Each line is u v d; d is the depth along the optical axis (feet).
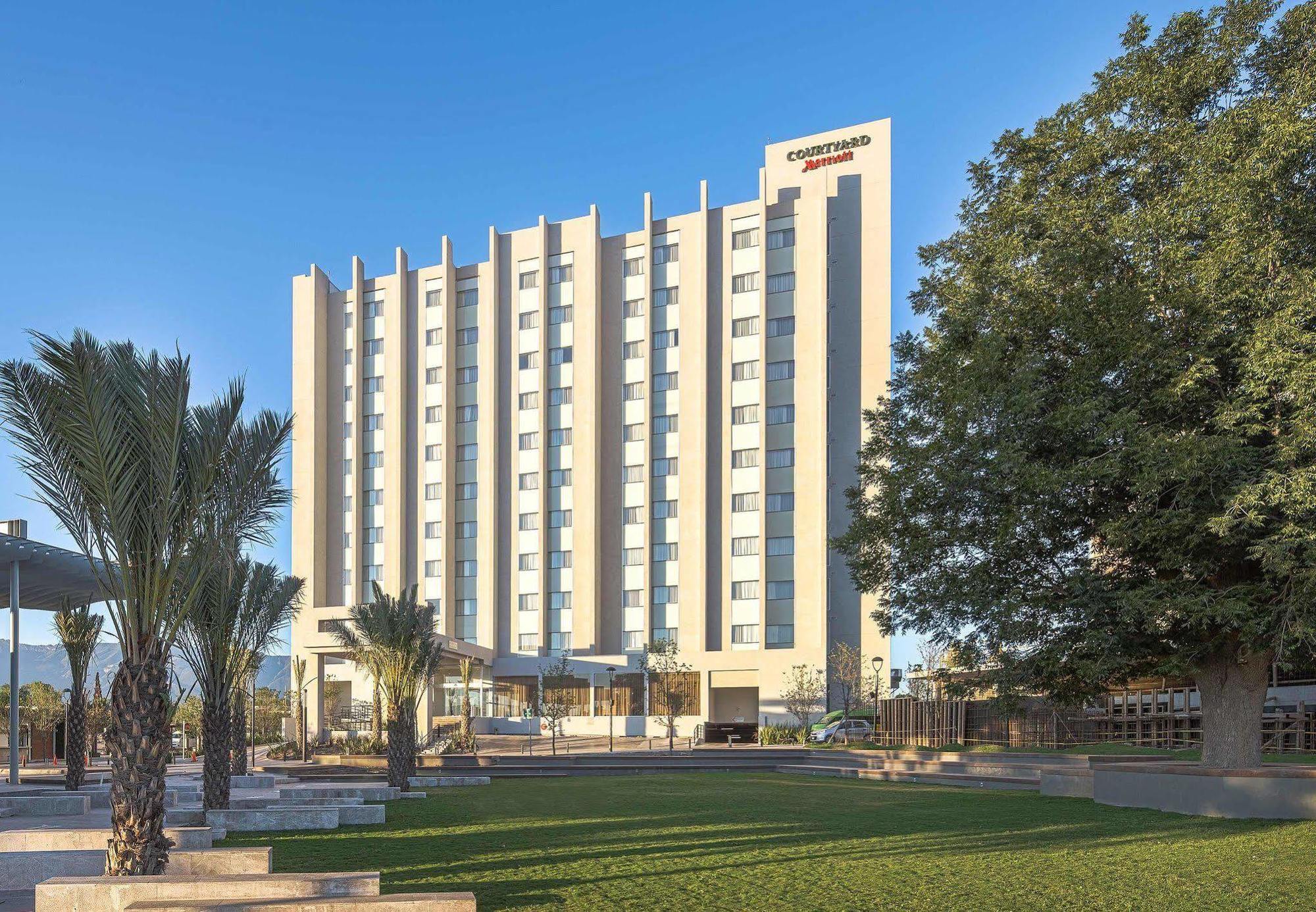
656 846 42.24
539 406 225.97
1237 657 55.88
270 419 37.50
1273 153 49.90
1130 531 51.67
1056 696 59.31
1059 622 56.39
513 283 235.40
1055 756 81.66
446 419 234.17
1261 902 29.55
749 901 29.84
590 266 225.76
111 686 31.65
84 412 30.63
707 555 209.05
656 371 220.23
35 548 87.97
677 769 113.91
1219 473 48.16
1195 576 52.08
